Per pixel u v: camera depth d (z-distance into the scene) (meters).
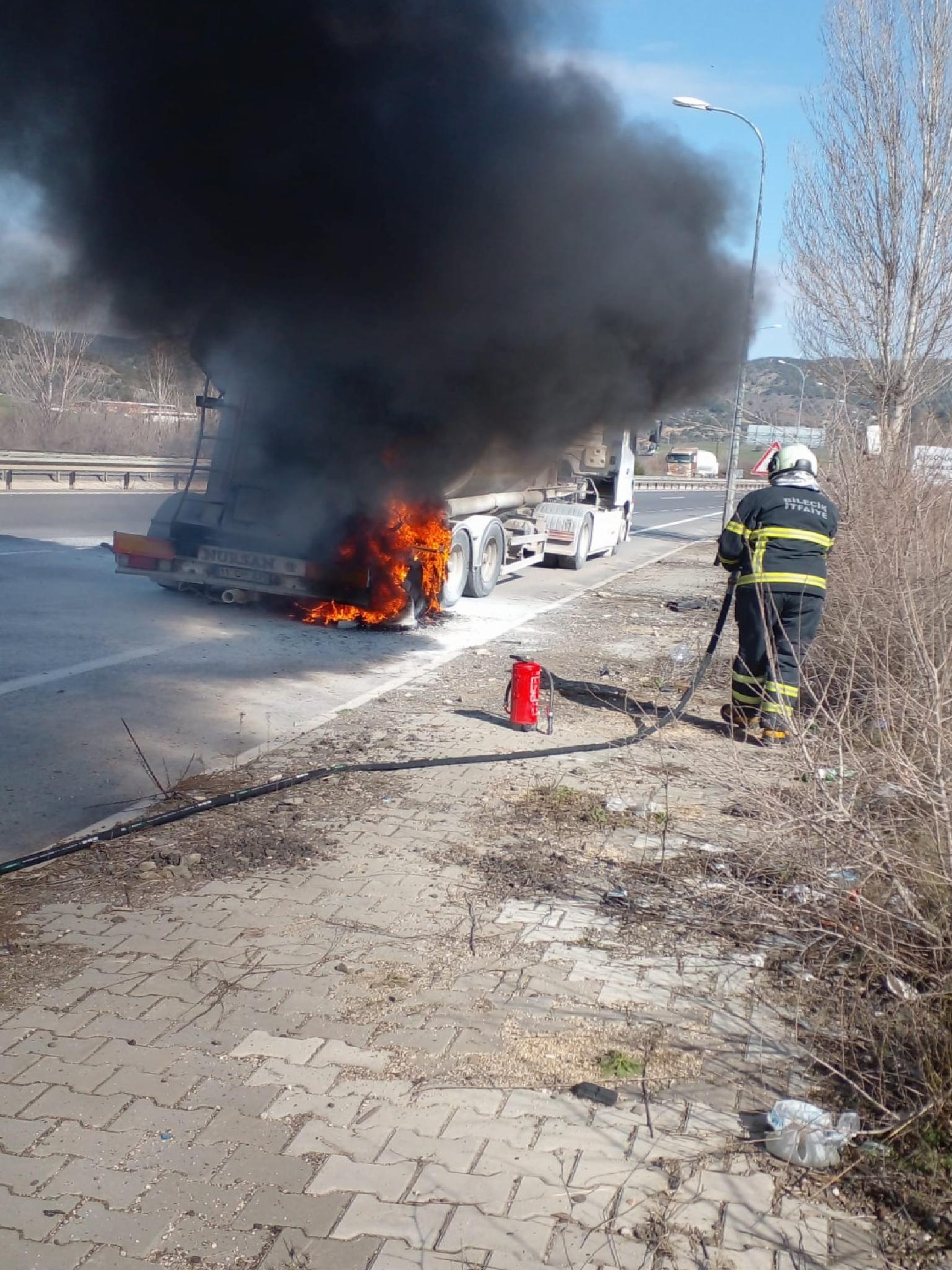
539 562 17.00
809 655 7.17
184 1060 3.29
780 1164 2.92
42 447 26.70
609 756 6.91
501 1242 2.59
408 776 6.30
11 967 3.83
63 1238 2.56
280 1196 2.72
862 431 10.20
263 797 5.83
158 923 4.24
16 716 7.17
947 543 7.30
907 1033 3.30
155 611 11.30
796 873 4.34
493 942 4.17
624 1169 2.87
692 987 3.88
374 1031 3.50
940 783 3.38
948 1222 2.69
